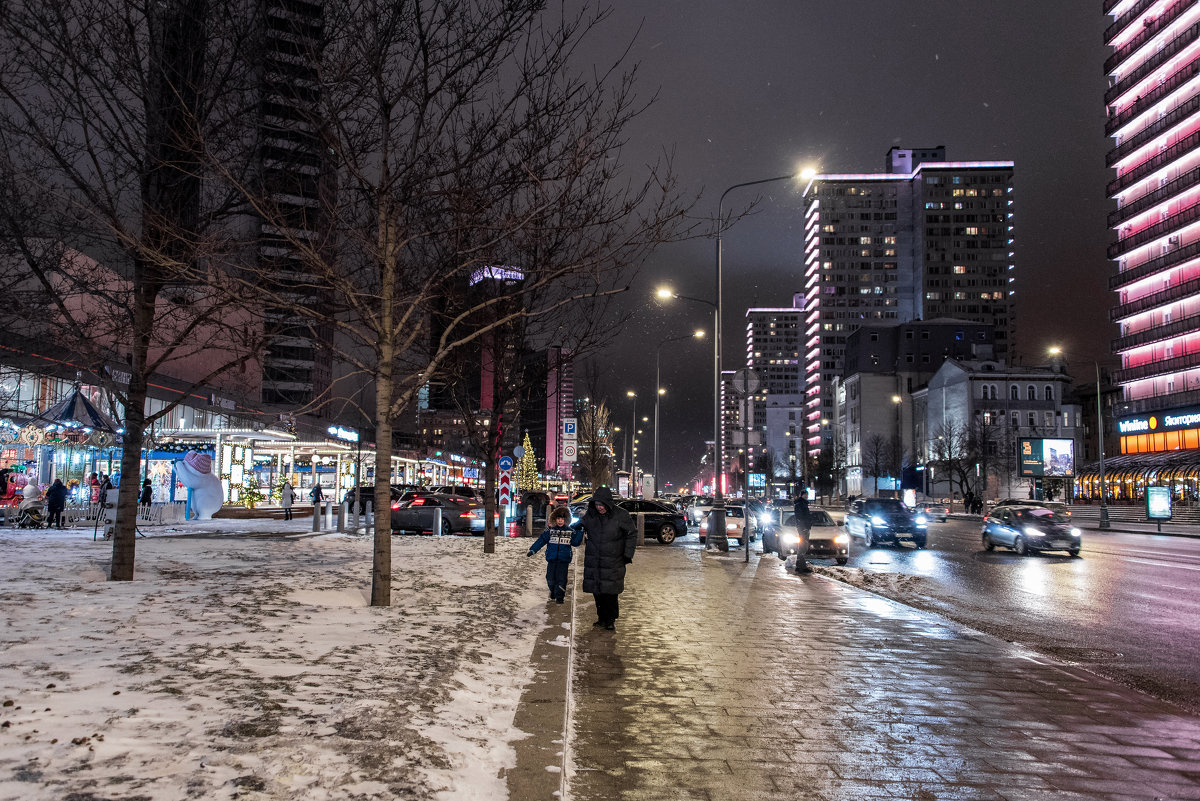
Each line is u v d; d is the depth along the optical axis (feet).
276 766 12.94
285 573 41.65
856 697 24.18
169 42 32.19
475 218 33.40
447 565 51.75
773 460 615.16
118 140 32.04
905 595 51.93
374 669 20.52
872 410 420.36
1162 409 242.78
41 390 90.43
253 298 30.99
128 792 11.50
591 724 21.04
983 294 537.24
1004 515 93.50
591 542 34.96
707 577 58.23
